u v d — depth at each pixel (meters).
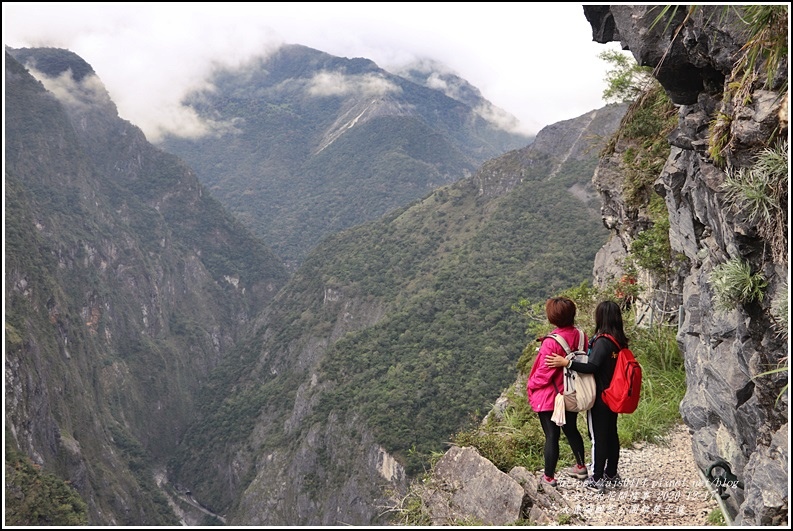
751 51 3.58
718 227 4.25
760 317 3.67
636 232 10.27
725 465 4.40
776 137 3.51
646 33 4.36
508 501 4.80
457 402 72.56
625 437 6.20
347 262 153.25
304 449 83.06
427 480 5.75
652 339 8.34
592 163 124.94
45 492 65.69
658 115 10.09
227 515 100.12
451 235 141.75
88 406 111.00
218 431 129.50
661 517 4.54
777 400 3.34
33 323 101.25
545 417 4.90
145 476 116.81
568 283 98.69
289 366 143.75
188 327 194.12
